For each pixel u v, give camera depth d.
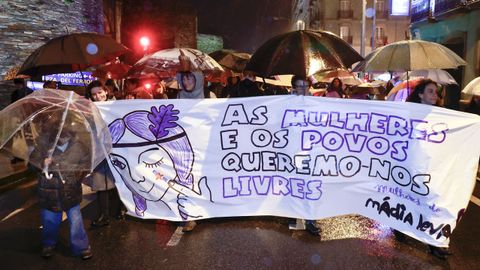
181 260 4.45
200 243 4.87
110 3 21.75
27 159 3.88
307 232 5.19
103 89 5.82
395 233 5.07
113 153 5.32
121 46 6.23
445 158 4.63
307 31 5.15
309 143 5.13
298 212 5.21
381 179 4.99
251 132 5.24
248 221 5.54
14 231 5.36
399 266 4.33
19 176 8.23
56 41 5.71
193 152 5.30
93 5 17.61
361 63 6.16
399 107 4.84
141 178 5.34
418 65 5.39
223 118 5.25
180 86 6.09
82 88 14.35
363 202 5.09
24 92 10.03
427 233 4.62
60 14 14.76
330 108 5.07
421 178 4.68
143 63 6.85
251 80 8.22
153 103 5.27
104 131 4.20
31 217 5.93
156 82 9.23
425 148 4.70
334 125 5.07
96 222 5.39
